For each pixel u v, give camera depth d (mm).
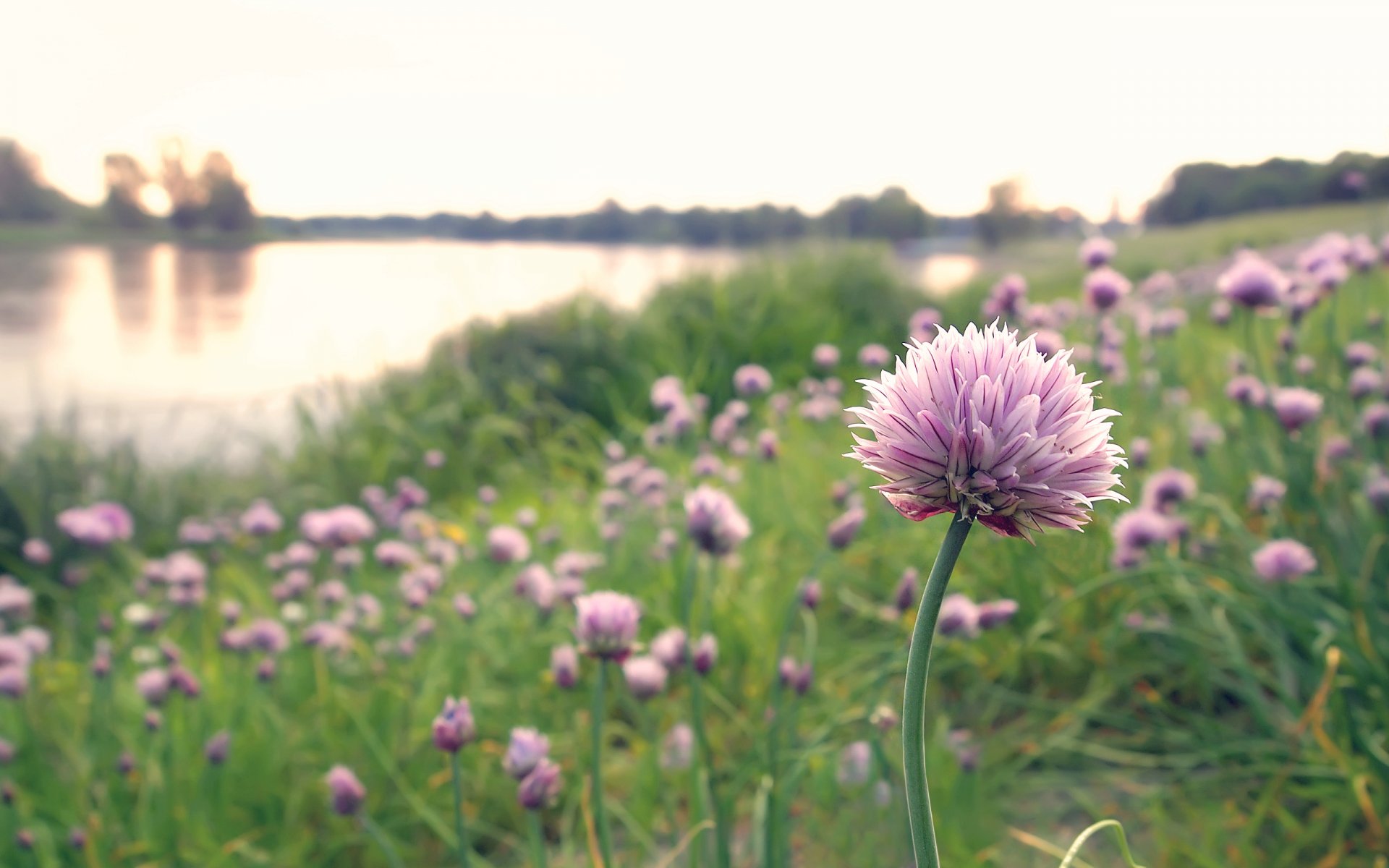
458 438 6023
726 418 3846
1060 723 2385
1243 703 2391
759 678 2676
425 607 3059
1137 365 4047
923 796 693
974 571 2852
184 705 2637
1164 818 2020
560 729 2627
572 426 5953
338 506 5199
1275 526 2525
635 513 3658
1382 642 2143
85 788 2377
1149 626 2311
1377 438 2545
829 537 1808
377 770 2414
